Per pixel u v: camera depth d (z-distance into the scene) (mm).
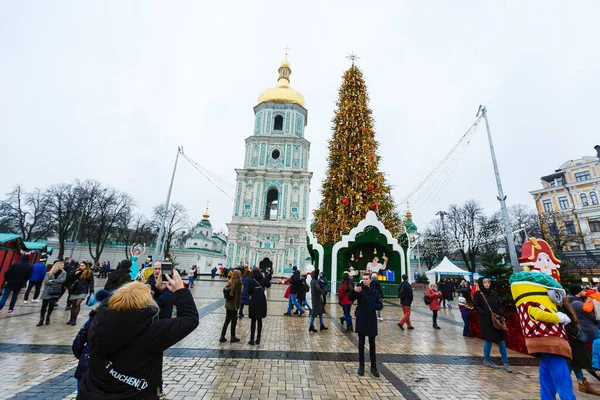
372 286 6312
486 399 4898
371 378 5672
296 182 48156
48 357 6164
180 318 2623
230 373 5633
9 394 4488
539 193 53062
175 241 65625
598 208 46000
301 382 5344
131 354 2254
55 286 9281
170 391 4762
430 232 53094
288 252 45438
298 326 10359
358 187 21047
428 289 11258
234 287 8039
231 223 45812
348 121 22375
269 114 51844
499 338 6488
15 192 43938
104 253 48500
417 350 7832
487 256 9602
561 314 4230
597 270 29469
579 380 5773
